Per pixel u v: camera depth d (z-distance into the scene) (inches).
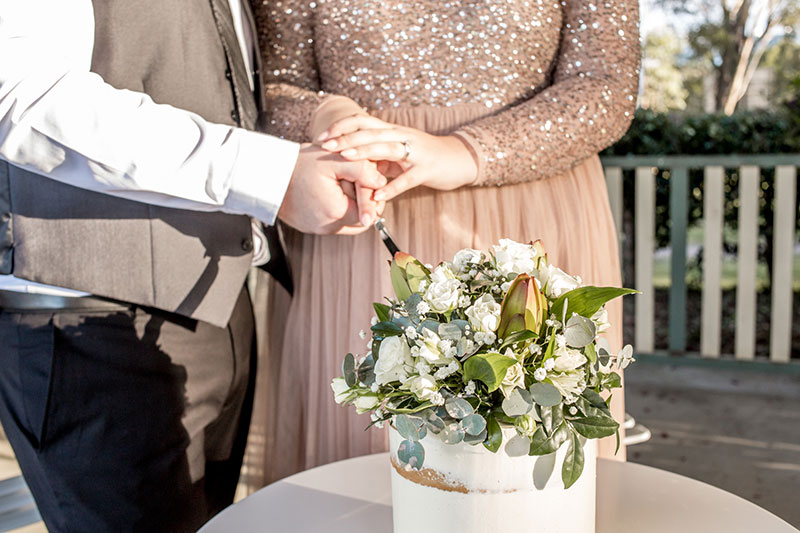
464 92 48.3
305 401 54.4
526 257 30.0
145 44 41.1
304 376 54.0
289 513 37.4
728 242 208.2
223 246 44.6
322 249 51.5
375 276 49.3
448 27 47.7
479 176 45.4
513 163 45.8
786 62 507.5
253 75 50.6
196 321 45.4
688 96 539.8
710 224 151.5
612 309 54.2
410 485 28.8
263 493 39.7
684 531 34.6
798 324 190.4
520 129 45.7
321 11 49.1
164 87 42.0
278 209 40.9
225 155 39.3
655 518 35.9
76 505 42.0
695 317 201.2
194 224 43.1
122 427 42.3
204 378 46.2
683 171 152.4
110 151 36.5
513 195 49.2
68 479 41.6
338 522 36.4
